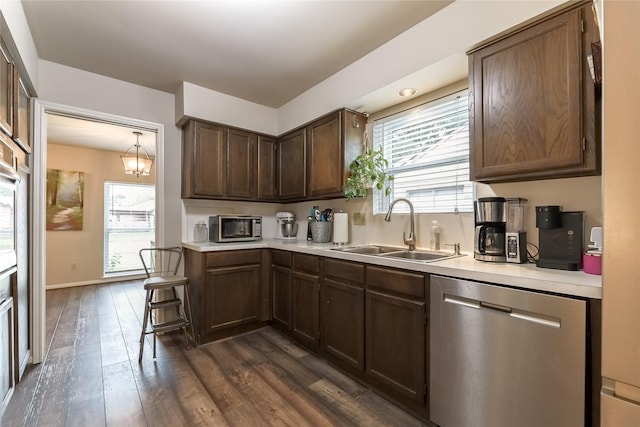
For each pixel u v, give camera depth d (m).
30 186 2.23
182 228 3.02
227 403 1.75
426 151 2.33
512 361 1.26
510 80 1.52
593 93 1.29
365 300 1.92
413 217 2.27
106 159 5.04
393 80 2.09
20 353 1.99
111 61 2.39
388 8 1.79
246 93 3.02
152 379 2.00
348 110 2.58
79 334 2.79
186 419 1.61
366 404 1.75
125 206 5.23
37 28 1.97
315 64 2.46
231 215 3.05
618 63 0.57
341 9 1.81
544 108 1.41
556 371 1.14
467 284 1.40
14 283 1.89
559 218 1.46
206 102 2.89
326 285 2.23
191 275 2.82
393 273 1.75
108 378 2.00
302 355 2.38
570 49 1.34
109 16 1.87
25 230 2.13
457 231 2.10
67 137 4.24
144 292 4.32
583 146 1.31
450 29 1.75
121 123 2.71
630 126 0.55
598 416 1.07
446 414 1.48
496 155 1.57
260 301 2.88
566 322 1.12
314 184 2.84
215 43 2.16
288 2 1.75
